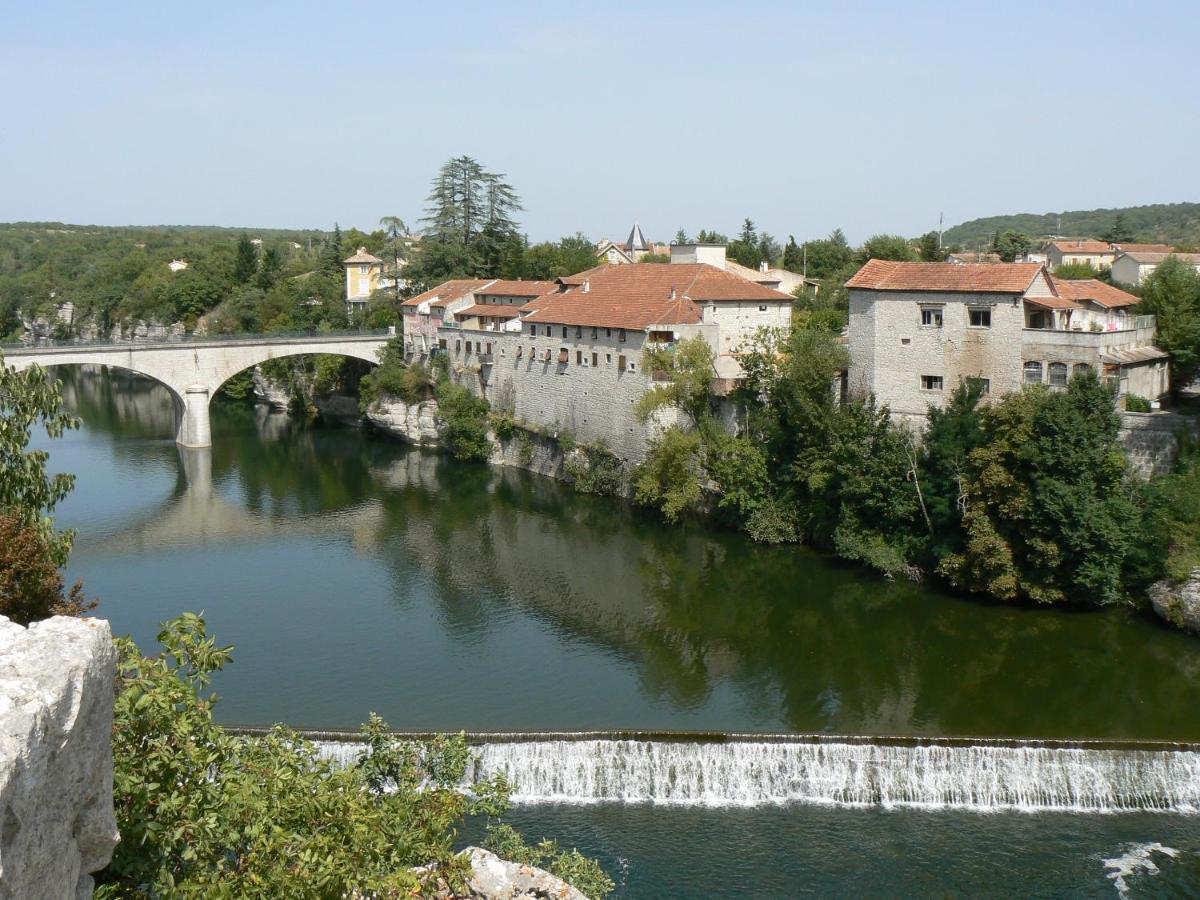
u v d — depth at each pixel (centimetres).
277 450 10812
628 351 8188
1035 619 5612
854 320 6962
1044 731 4369
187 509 8388
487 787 2781
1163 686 4800
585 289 9394
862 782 4106
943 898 3441
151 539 7544
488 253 14450
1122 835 3822
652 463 7681
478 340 10350
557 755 4141
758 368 7312
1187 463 5631
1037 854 3694
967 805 4044
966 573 5969
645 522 7725
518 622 5809
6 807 1015
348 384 12938
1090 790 4059
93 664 1225
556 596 6234
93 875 1695
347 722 4541
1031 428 5681
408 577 6625
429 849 2122
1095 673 4950
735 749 4125
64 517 8138
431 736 4216
